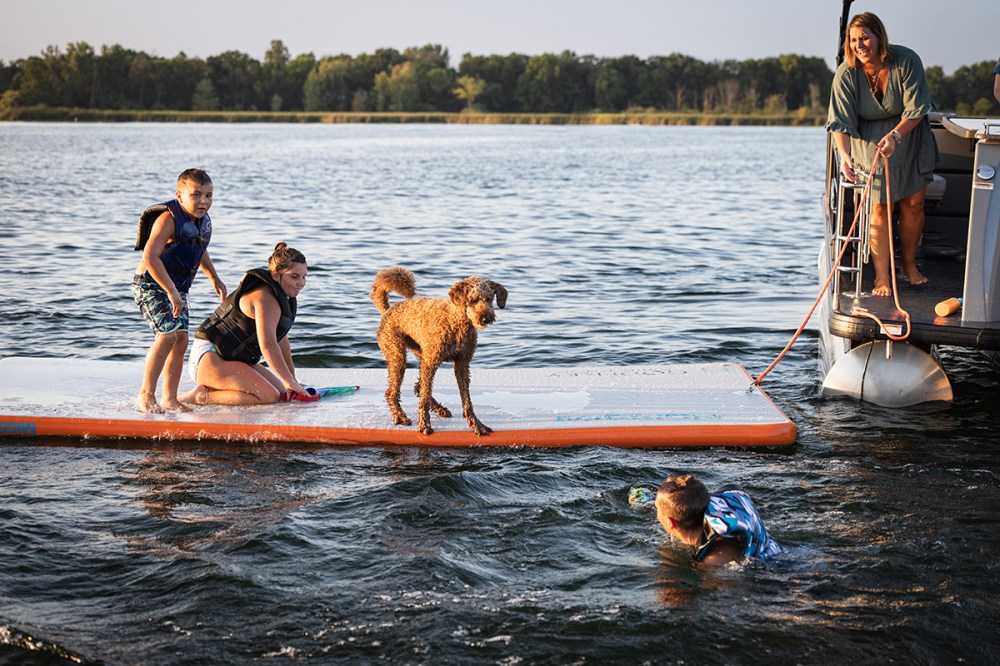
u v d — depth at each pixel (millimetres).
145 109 149625
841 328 8133
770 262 16594
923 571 5129
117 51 149250
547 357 10148
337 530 5652
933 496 6160
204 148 61031
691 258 17047
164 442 7293
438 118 147000
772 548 5316
